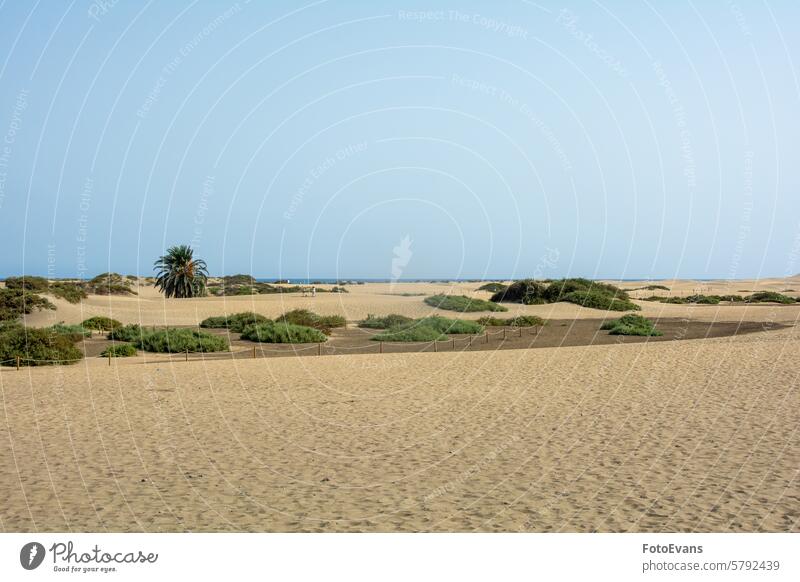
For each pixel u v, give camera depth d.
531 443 10.74
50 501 8.09
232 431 11.98
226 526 7.28
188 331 32.12
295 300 54.47
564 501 7.91
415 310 48.09
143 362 23.72
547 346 28.14
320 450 10.53
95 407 14.36
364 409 14.08
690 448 10.03
